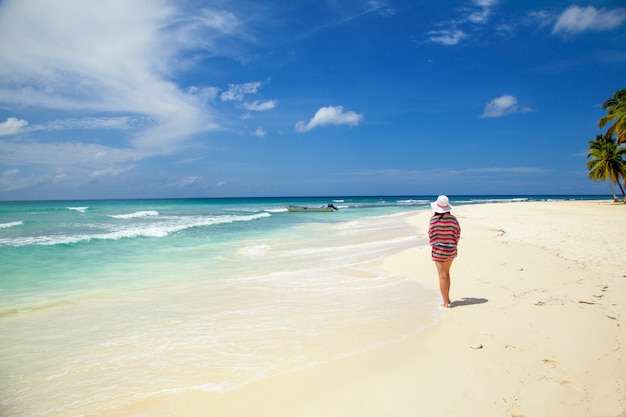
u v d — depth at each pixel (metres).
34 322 5.81
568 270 7.74
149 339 5.02
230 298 7.05
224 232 20.75
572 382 3.32
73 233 19.98
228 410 3.20
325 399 3.28
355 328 5.11
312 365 4.01
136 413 3.24
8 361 4.41
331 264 10.32
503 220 21.75
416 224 23.36
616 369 3.49
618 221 19.55
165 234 19.62
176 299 7.05
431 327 4.96
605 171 45.81
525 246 11.12
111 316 6.07
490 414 2.91
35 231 21.16
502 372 3.57
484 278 7.50
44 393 3.65
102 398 3.52
